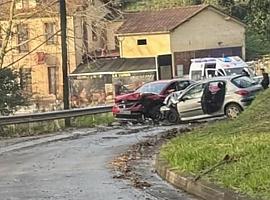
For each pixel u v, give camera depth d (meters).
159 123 28.53
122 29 57.81
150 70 52.56
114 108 30.27
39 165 16.03
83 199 11.21
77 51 48.56
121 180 13.19
